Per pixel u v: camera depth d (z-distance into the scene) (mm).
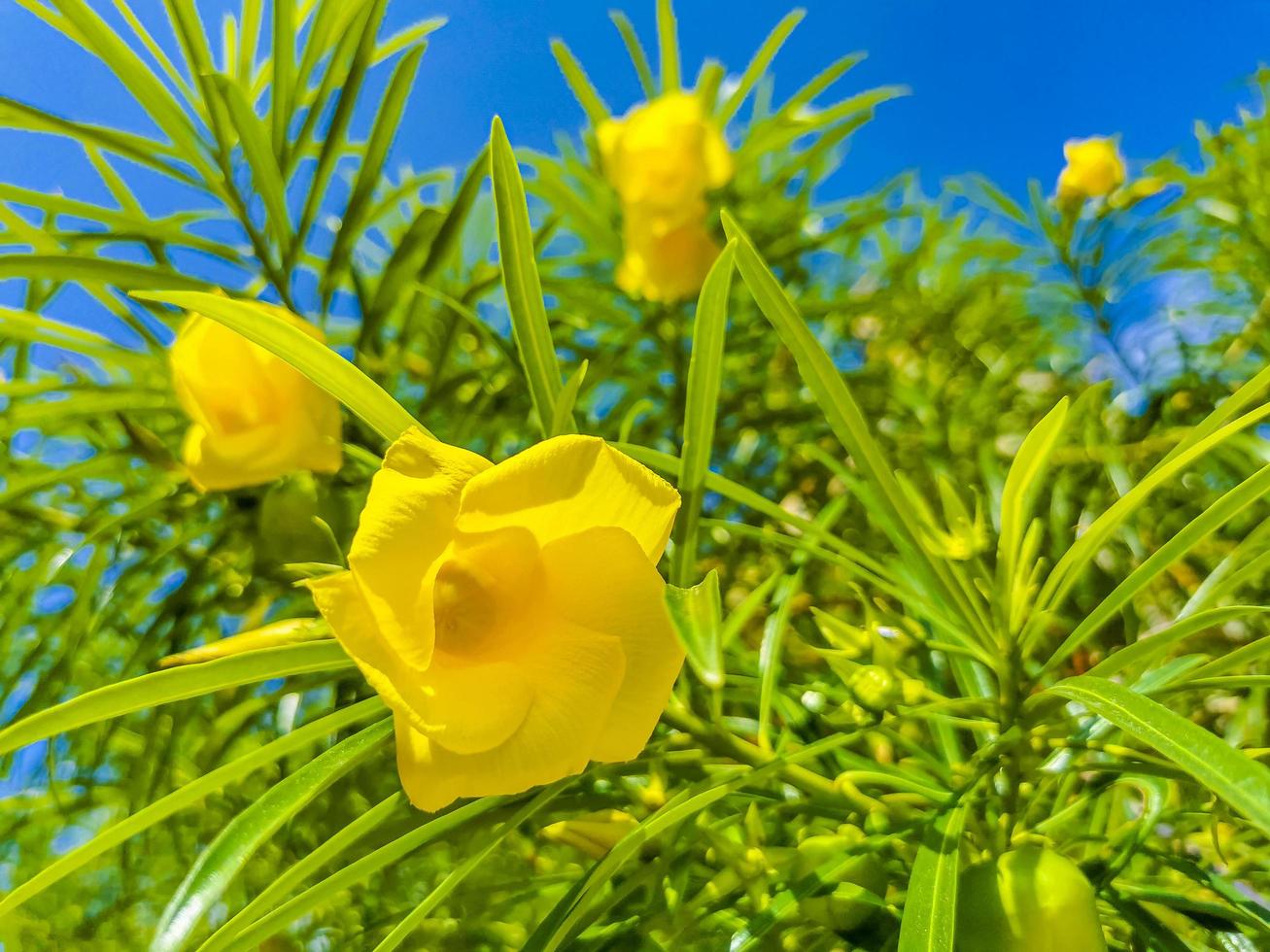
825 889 217
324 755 195
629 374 446
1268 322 465
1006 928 186
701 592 176
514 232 219
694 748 237
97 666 408
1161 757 242
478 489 168
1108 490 412
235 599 333
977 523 240
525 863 350
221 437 274
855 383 477
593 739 174
